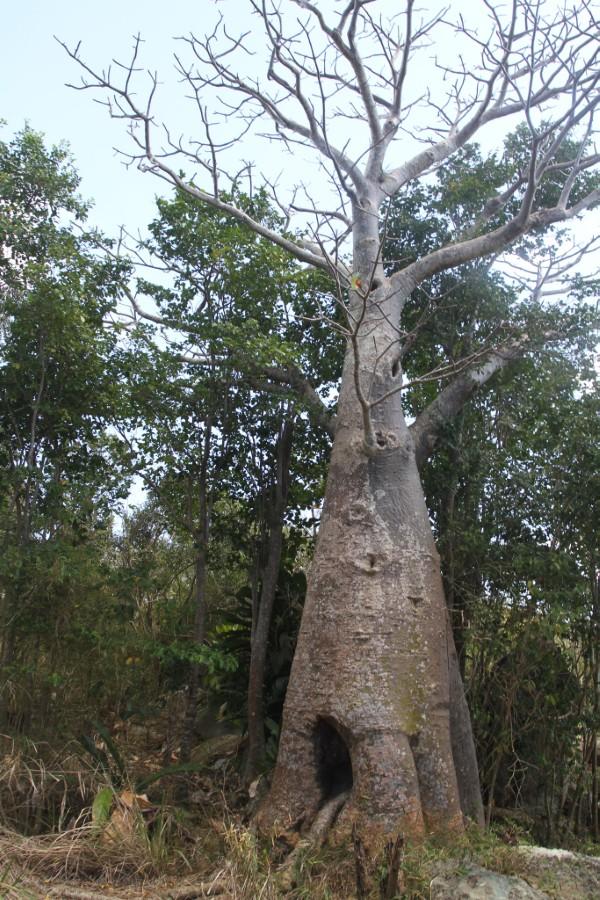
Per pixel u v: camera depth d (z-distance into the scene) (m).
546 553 7.75
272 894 5.38
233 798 7.85
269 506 9.30
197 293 8.77
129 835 6.23
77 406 8.65
